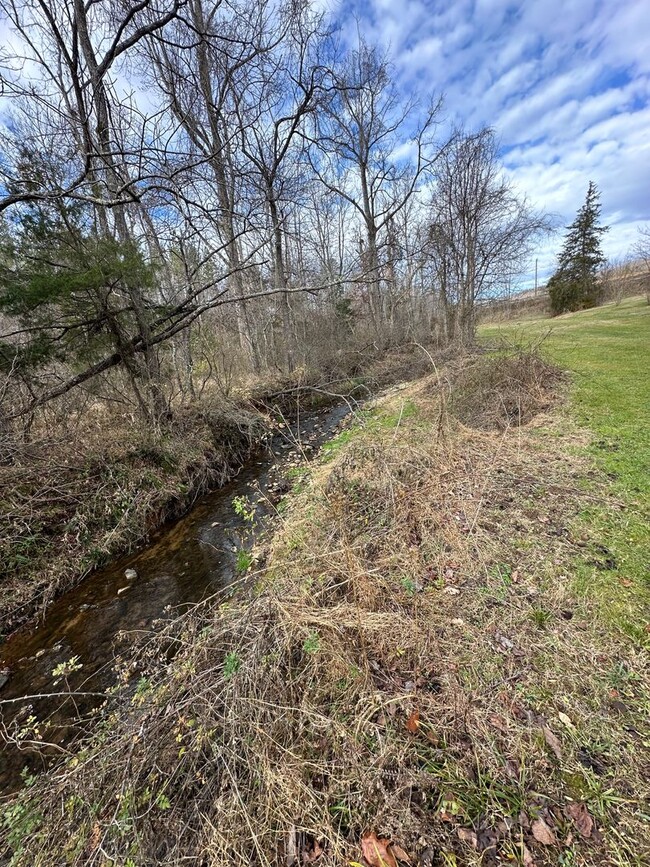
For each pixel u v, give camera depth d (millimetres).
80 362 5855
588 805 1491
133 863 1413
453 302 15156
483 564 2879
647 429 4883
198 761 1745
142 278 5773
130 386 6828
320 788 1627
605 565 2725
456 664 2127
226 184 8930
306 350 13047
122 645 3240
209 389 9148
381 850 1412
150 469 5621
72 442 5316
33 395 5352
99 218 6676
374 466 4312
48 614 3699
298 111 10945
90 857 1463
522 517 3387
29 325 5113
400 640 2279
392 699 1845
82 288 5125
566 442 4789
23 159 5098
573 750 1676
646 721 1751
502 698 1922
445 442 4848
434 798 1566
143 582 4066
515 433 5203
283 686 1932
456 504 3662
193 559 4383
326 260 16938
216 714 1754
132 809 1548
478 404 6391
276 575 3023
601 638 2184
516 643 2219
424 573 2863
